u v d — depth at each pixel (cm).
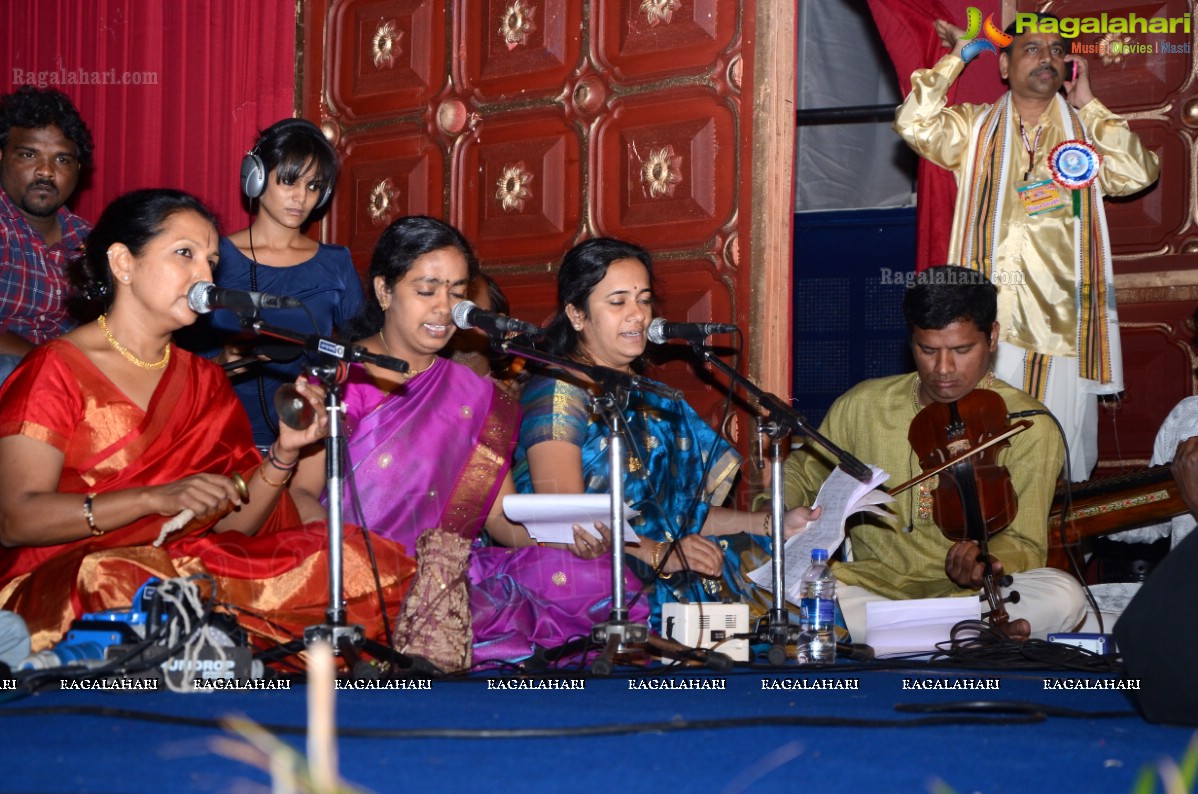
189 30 625
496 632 352
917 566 432
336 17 611
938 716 225
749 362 514
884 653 367
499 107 575
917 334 425
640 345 401
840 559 503
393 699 241
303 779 69
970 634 365
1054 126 526
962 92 547
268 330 293
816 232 758
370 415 378
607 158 550
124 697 229
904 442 440
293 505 348
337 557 280
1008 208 525
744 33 521
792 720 206
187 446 333
